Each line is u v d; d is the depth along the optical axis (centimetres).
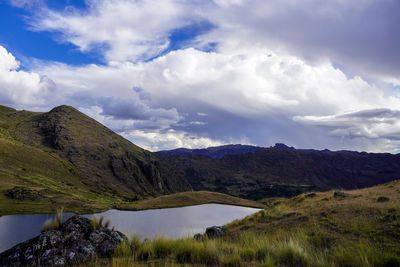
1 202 7438
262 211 2483
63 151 18388
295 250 788
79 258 653
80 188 13288
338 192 2380
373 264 723
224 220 6944
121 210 9281
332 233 1232
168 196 13125
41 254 630
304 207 2173
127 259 681
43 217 6400
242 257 790
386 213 1349
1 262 623
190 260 712
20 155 13200
